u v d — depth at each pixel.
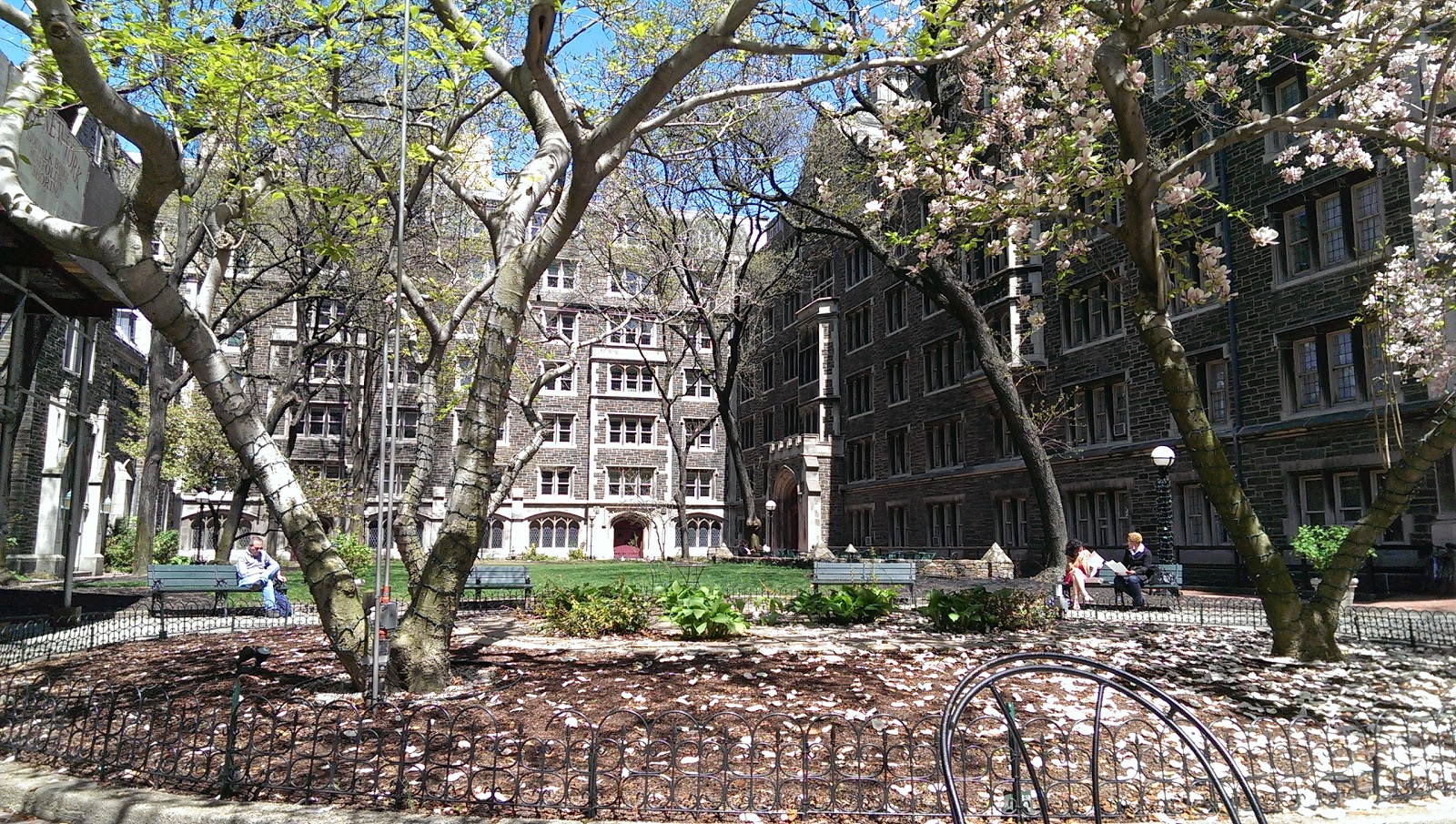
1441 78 8.90
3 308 14.02
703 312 33.00
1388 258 17.59
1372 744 5.64
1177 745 5.72
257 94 8.25
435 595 7.07
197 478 33.34
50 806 4.71
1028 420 20.45
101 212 11.46
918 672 8.05
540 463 53.06
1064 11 10.23
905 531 37.31
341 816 4.29
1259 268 21.38
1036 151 9.30
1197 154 9.10
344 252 9.27
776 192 23.00
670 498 54.91
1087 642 10.42
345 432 47.50
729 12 6.32
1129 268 25.19
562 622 11.51
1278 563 9.53
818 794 4.77
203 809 4.42
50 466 25.42
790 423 48.91
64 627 11.92
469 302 11.61
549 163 7.95
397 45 9.27
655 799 4.65
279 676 7.97
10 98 7.15
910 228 29.86
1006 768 5.15
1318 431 19.62
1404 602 16.48
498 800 4.53
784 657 8.88
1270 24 9.12
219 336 21.48
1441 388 14.90
